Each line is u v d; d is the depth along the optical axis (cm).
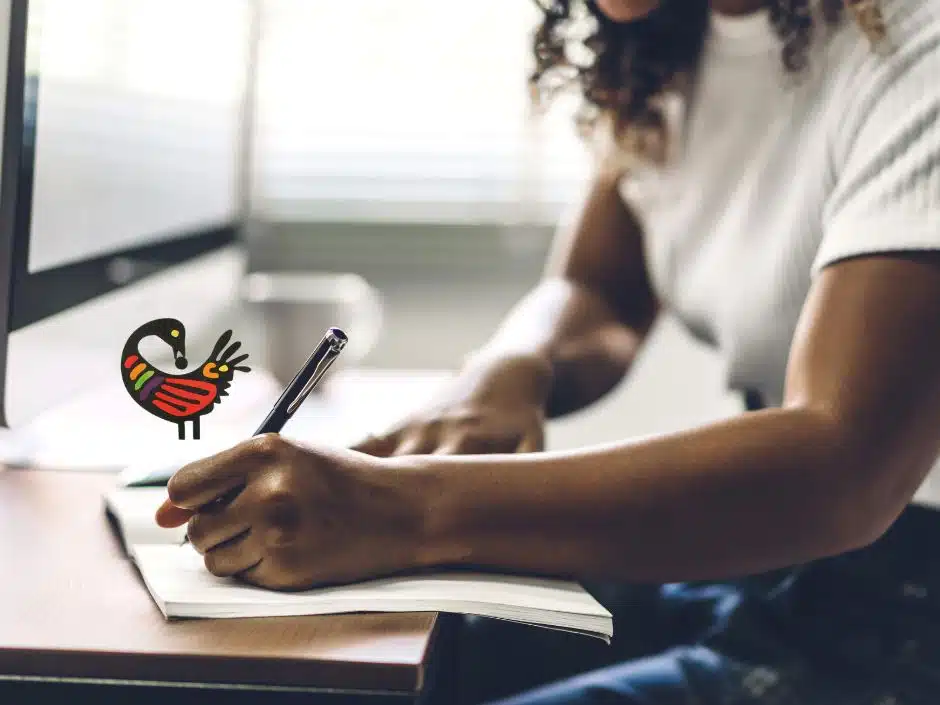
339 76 198
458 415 80
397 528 59
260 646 52
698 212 105
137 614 56
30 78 77
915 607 81
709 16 103
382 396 132
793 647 79
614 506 61
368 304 148
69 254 92
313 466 58
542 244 201
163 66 123
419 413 80
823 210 87
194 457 87
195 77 137
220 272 154
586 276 123
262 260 201
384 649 51
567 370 105
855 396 66
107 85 103
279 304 132
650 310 125
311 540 57
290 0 196
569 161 201
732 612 84
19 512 75
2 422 77
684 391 192
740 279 97
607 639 57
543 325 111
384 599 56
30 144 78
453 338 202
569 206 201
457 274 202
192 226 138
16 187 76
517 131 200
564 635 102
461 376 87
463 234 201
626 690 75
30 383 82
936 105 74
